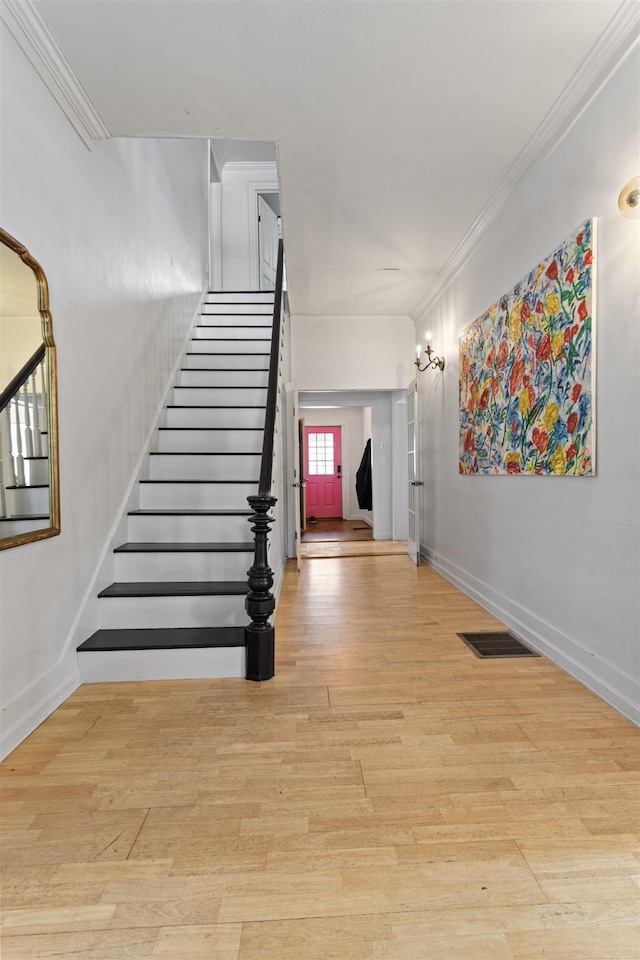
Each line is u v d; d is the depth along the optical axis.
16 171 2.02
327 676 2.58
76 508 2.56
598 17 1.99
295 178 3.17
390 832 1.48
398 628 3.34
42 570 2.21
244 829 1.50
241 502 3.67
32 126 2.14
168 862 1.38
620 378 2.18
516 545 3.25
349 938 1.15
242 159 7.68
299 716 2.17
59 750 1.92
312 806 1.60
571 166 2.55
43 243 2.23
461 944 1.14
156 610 2.80
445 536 4.89
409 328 6.24
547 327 2.76
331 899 1.26
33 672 2.13
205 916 1.21
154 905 1.24
